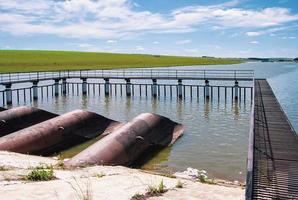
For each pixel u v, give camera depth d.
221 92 57.16
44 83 71.88
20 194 7.52
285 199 8.83
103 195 7.82
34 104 44.41
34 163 12.74
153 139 22.38
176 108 39.81
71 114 25.55
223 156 20.62
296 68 138.25
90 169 12.09
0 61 111.31
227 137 25.52
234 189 10.05
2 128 24.19
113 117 34.59
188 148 22.53
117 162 17.09
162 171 17.86
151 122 23.77
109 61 134.62
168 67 117.62
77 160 15.16
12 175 9.47
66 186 8.40
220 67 131.38
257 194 9.09
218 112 36.84
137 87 66.50
